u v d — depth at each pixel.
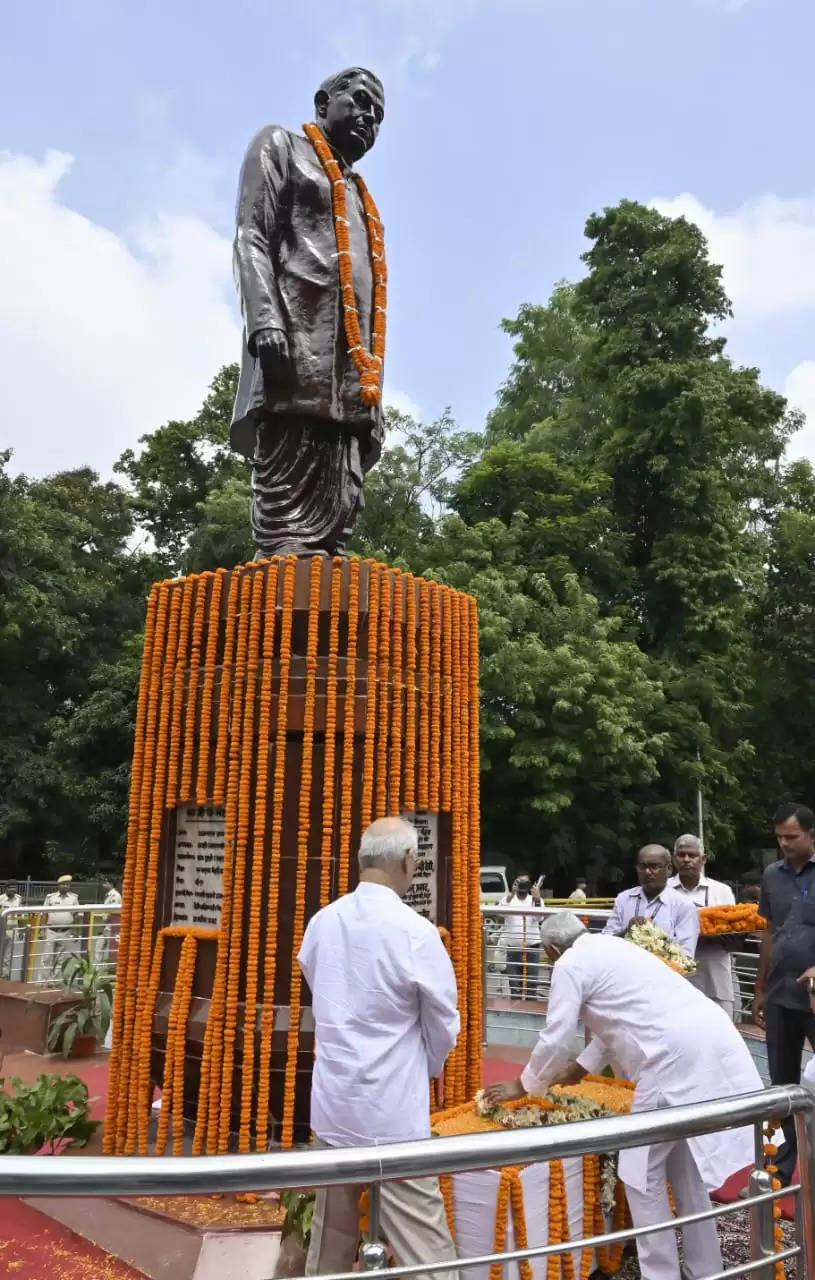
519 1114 4.12
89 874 27.27
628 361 24.83
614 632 22.19
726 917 7.02
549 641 20.53
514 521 22.47
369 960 3.26
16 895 17.47
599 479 23.55
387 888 3.43
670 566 23.06
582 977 3.98
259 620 5.08
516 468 23.34
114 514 32.19
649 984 3.98
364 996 3.24
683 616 23.38
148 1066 5.00
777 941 5.00
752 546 27.70
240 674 5.05
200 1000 4.92
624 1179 3.82
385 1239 3.30
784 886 5.12
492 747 20.02
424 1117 3.23
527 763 19.33
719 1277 2.65
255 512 6.00
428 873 5.38
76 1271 3.86
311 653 5.00
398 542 22.25
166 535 30.97
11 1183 1.88
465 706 5.66
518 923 12.55
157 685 5.41
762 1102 2.72
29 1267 3.87
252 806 4.93
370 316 6.03
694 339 24.98
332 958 3.33
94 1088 6.51
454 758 5.52
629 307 25.28
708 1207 3.92
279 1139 4.72
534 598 21.88
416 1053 3.27
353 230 5.95
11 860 29.36
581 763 19.47
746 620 28.08
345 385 5.80
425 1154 2.20
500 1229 3.78
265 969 4.75
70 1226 4.17
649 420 23.94
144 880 5.28
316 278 5.75
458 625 5.65
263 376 5.68
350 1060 3.20
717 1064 3.87
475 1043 5.39
